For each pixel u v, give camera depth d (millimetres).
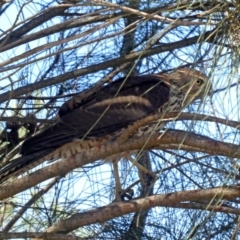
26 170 8539
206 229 8727
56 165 7543
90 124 9125
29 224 9336
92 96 9641
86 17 9203
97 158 7586
